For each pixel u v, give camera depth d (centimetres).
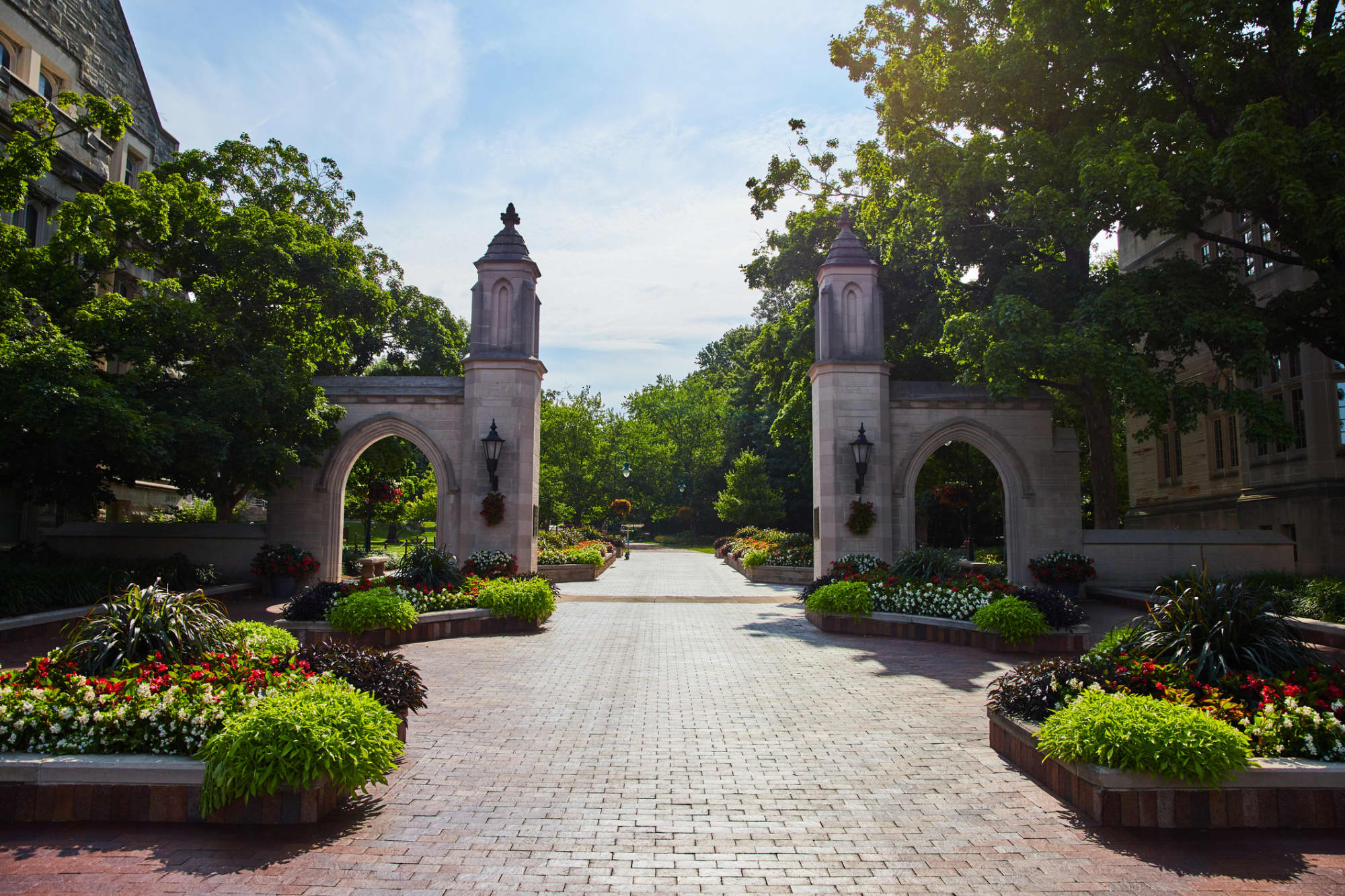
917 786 605
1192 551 1912
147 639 672
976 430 1956
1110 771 531
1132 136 1494
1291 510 2062
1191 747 520
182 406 1543
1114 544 1928
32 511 2006
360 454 2072
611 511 5366
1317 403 1983
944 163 1756
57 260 1501
